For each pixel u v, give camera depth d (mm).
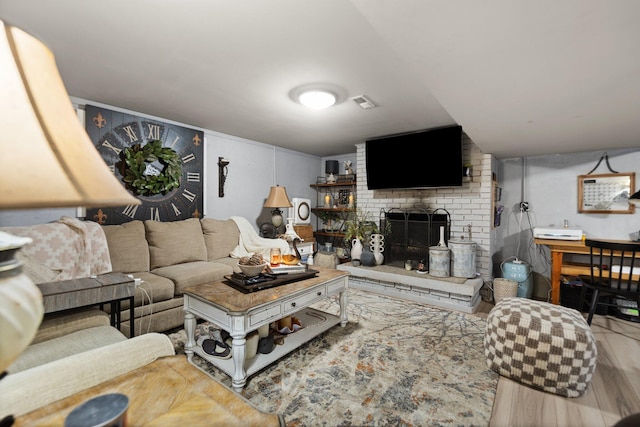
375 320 2793
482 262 3604
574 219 3617
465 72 1536
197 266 2924
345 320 2619
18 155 381
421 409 1573
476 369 1957
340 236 5320
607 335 2531
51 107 451
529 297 3574
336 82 2311
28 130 405
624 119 2240
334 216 5453
